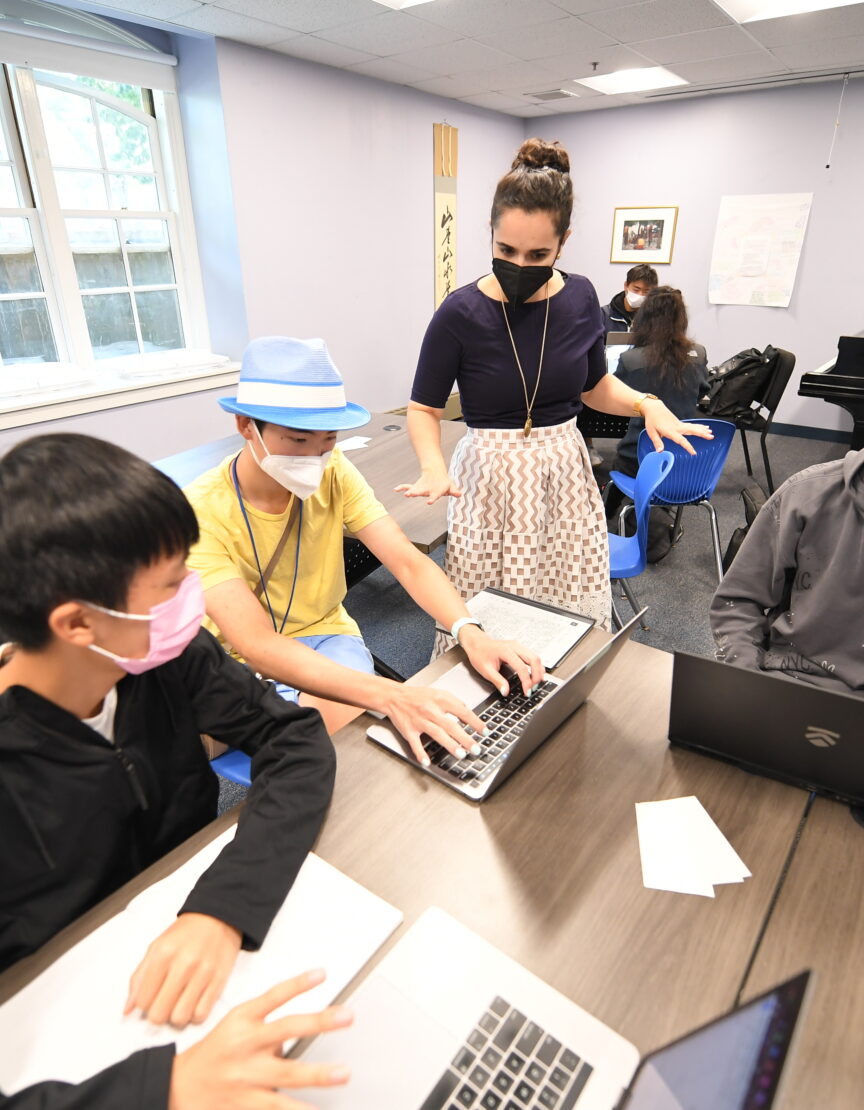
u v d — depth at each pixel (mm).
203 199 3830
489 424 1534
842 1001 606
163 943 641
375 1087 550
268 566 1312
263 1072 491
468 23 3316
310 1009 606
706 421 2561
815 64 4133
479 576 1624
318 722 925
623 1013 603
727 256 5348
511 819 815
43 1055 568
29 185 3307
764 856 761
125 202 3674
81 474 571
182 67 3574
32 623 591
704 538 3564
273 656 1061
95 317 3680
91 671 680
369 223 4605
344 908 700
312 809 801
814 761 829
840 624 1232
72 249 3498
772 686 802
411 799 846
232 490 1254
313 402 1120
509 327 1423
